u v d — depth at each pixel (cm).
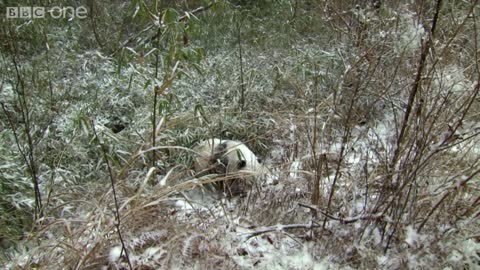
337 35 526
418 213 263
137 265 242
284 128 393
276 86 462
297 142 358
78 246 254
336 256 258
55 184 323
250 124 410
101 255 246
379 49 386
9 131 362
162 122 328
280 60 511
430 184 278
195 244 254
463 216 265
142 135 373
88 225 258
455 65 332
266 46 559
